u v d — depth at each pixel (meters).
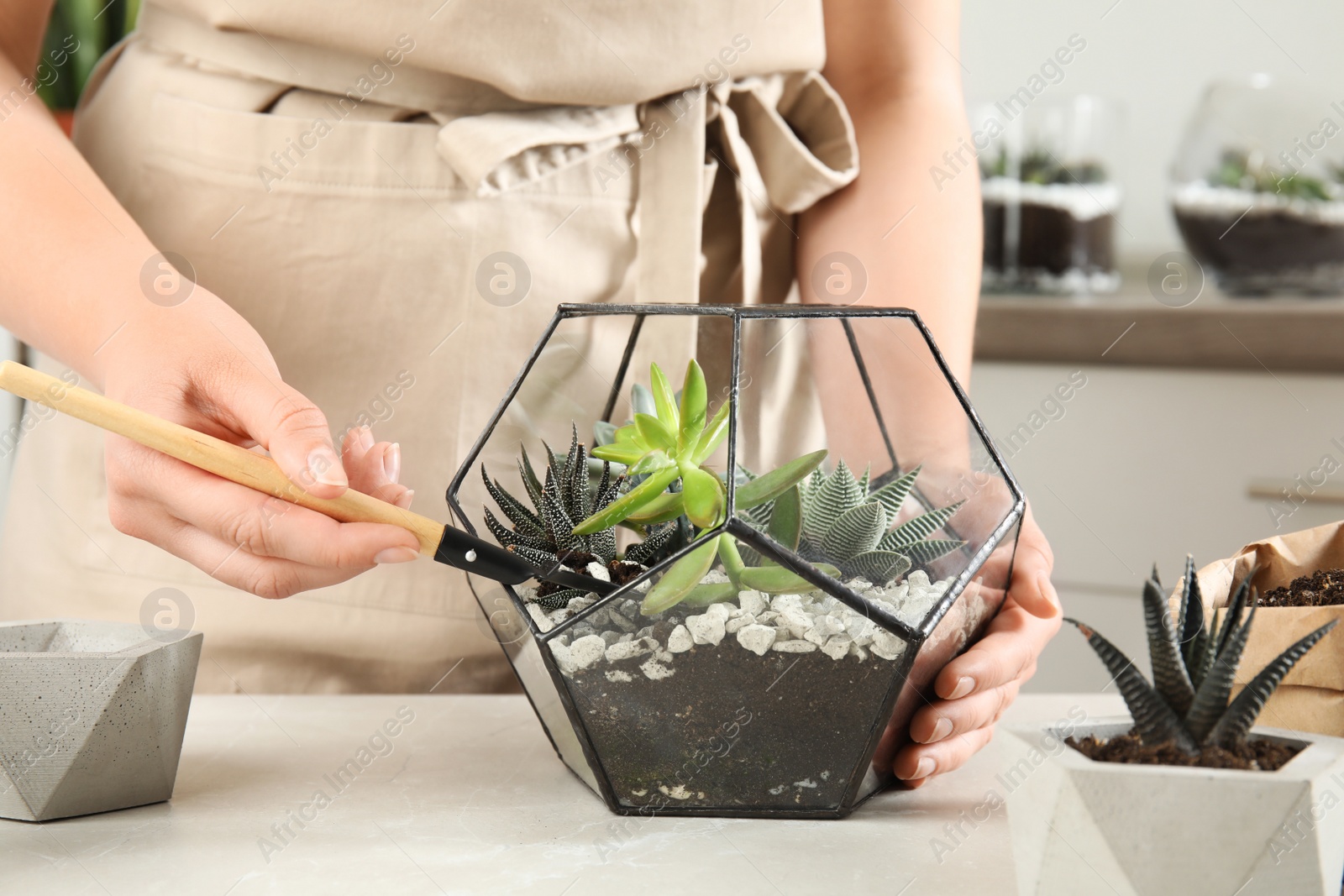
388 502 0.55
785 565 0.45
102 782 0.52
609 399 0.54
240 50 0.79
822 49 0.86
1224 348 1.42
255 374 0.53
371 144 0.78
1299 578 0.59
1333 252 1.49
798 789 0.52
